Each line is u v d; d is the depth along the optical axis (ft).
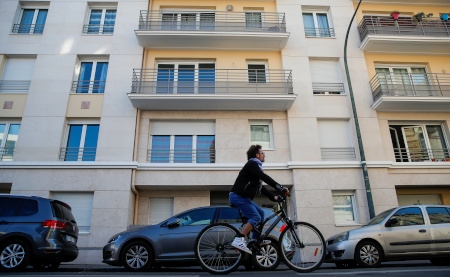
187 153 45.65
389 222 27.12
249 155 16.98
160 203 44.19
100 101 46.11
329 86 49.90
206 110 46.98
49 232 24.12
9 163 41.39
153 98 44.06
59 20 49.85
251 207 15.67
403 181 44.19
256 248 15.78
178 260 25.00
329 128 47.39
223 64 49.85
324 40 51.55
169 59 50.44
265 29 50.31
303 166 43.47
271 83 48.52
